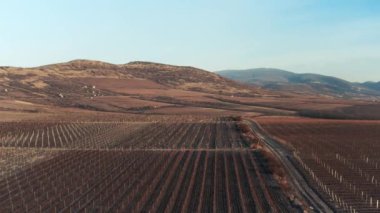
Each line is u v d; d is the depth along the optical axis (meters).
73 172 67.38
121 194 53.72
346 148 92.00
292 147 93.06
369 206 50.38
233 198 51.56
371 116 180.38
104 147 93.00
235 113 193.88
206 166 71.06
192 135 112.25
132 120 152.88
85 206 48.75
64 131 120.62
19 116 161.75
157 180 61.19
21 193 54.69
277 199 51.38
